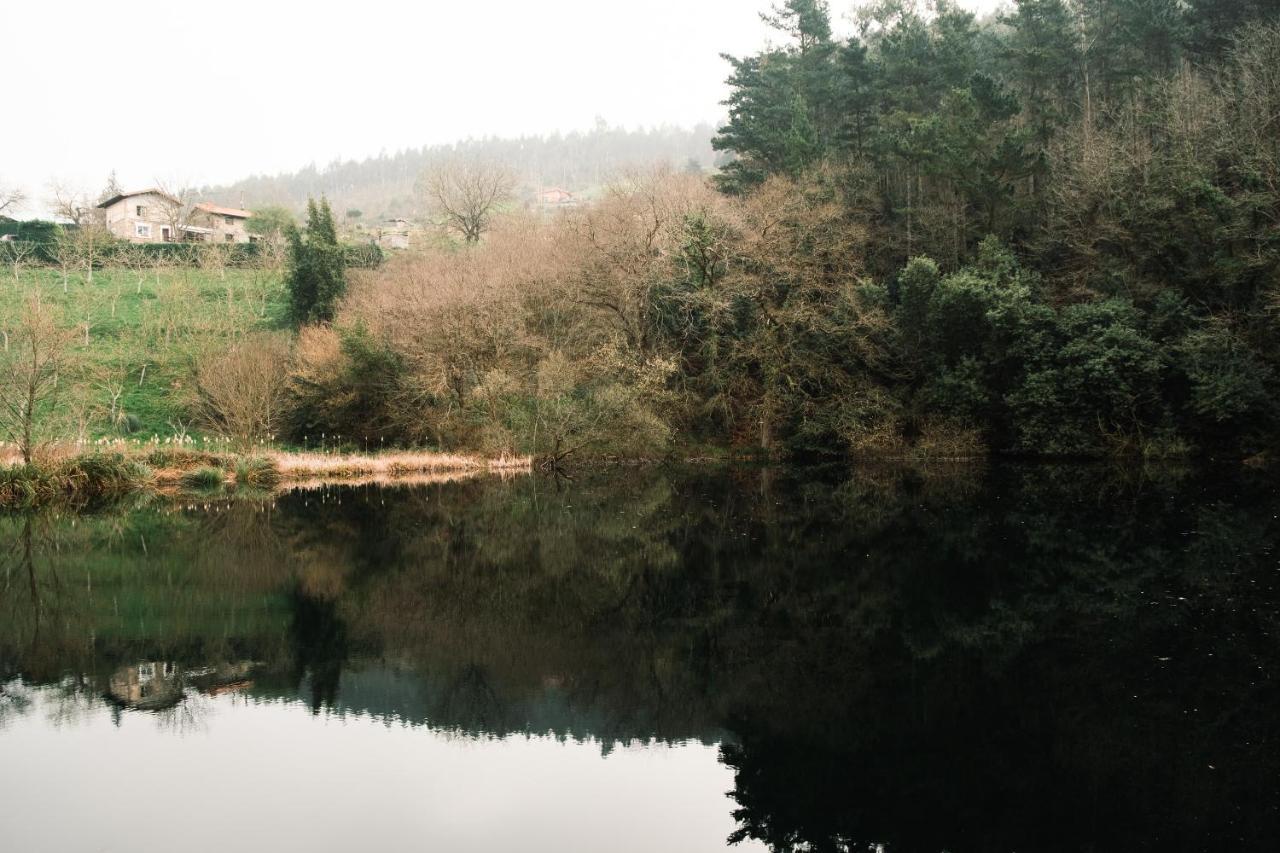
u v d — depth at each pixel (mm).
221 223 88000
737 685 9266
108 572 14914
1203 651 9891
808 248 39000
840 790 6719
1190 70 38844
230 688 9148
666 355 38844
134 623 11648
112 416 36125
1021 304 33719
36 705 8555
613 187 41906
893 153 41344
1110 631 10773
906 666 9695
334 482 30344
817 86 50281
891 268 42125
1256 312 29672
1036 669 9422
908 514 21562
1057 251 38031
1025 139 37062
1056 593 12828
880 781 6871
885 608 12453
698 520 21484
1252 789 6520
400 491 28031
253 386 31688
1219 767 6930
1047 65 41344
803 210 37969
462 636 11219
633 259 37781
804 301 37969
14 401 24250
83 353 39062
